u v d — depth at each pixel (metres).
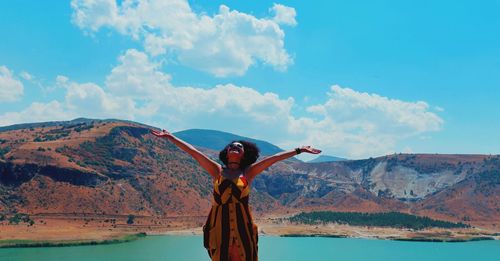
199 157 6.74
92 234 155.12
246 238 6.29
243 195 6.34
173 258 115.75
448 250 164.38
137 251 128.25
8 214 182.50
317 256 135.75
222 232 6.29
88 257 111.62
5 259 105.06
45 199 198.62
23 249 125.38
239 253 6.27
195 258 116.88
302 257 132.50
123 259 110.69
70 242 138.12
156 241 158.62
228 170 6.60
